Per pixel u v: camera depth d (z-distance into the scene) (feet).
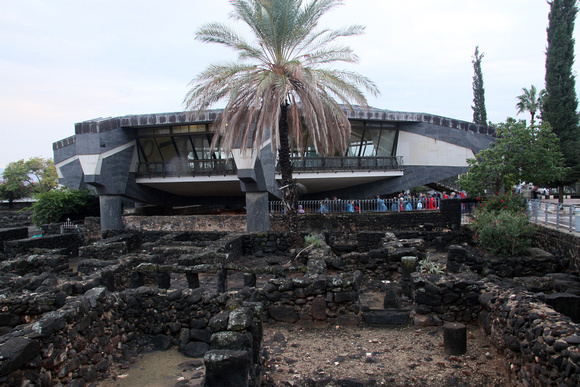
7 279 28.02
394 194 108.37
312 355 19.76
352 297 23.93
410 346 20.49
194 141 94.68
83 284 25.96
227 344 14.74
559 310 20.89
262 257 52.26
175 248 44.45
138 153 95.20
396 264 35.73
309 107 45.52
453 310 23.26
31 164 154.20
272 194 89.56
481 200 55.42
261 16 46.52
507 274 37.47
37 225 90.43
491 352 19.36
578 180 87.04
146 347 20.53
